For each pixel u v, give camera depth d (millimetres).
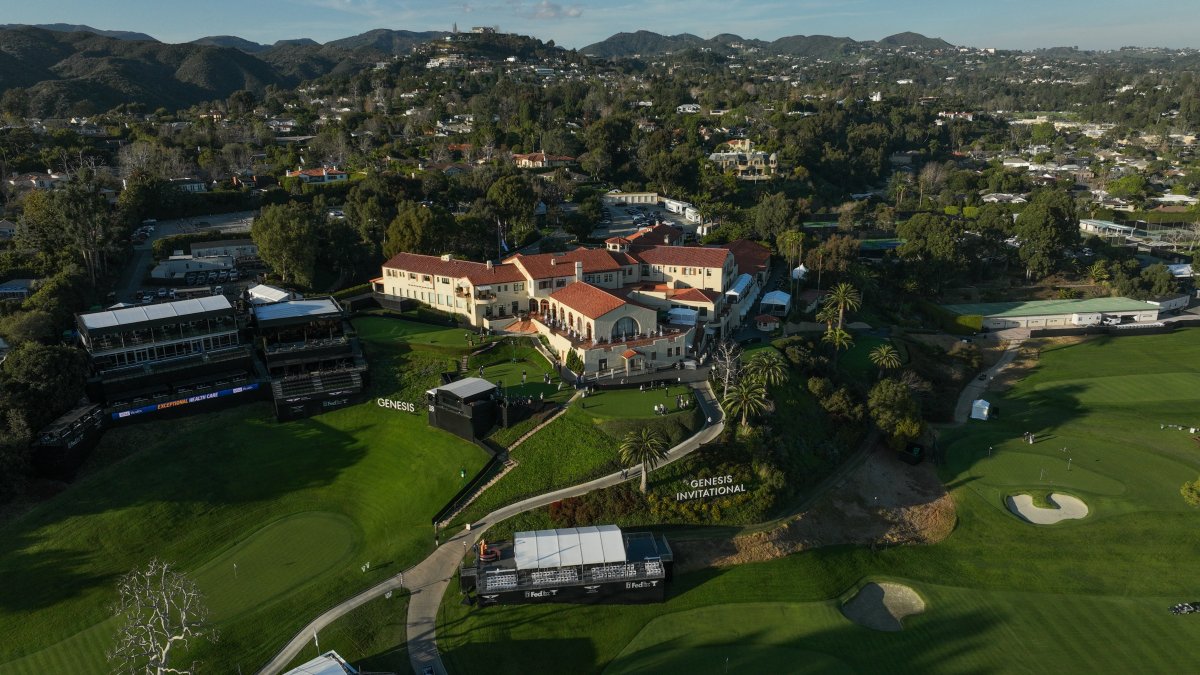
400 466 96188
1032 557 88312
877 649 72250
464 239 168000
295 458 97812
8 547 79500
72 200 136750
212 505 89000
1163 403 130625
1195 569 85625
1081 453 113000
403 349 121000
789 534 86688
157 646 62812
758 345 125688
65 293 120938
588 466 90438
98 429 95688
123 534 83188
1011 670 70500
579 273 130375
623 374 110375
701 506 87000
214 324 112938
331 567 80438
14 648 69750
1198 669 70500
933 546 90375
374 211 174500
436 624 72438
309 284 146500
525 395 103375
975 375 144000
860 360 135375
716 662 69625
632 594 76062
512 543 80312
